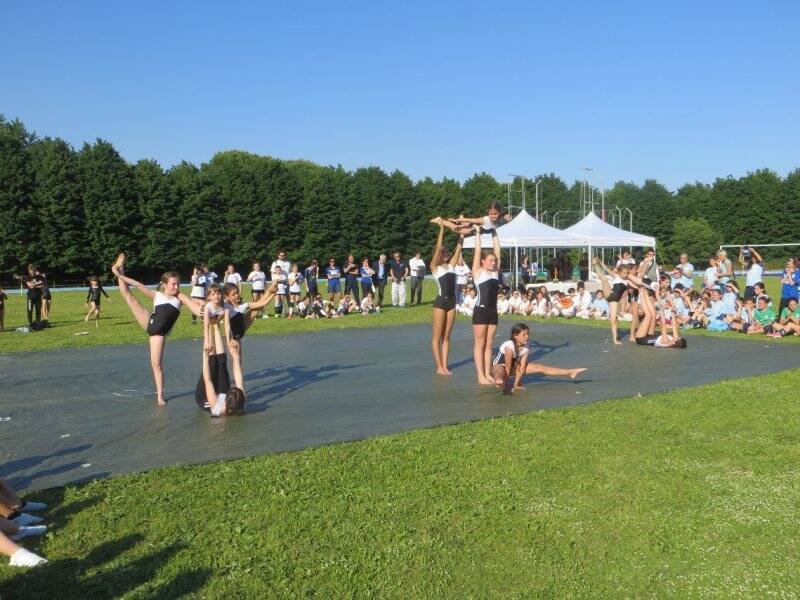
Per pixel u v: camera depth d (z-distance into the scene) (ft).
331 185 231.50
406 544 15.43
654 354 43.14
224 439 23.80
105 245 185.88
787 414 26.55
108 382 35.04
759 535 15.98
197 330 59.36
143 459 21.58
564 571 14.43
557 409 27.89
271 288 29.50
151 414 27.71
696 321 57.93
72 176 183.83
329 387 33.14
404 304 87.40
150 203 193.26
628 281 48.44
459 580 14.06
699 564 14.74
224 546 15.30
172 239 196.65
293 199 222.69
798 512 17.15
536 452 21.70
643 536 15.92
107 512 17.12
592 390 31.83
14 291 157.89
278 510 17.15
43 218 177.68
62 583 13.83
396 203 237.66
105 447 22.97
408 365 39.65
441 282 36.06
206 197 204.85
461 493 18.31
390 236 237.25
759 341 48.93
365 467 20.38
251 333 56.59
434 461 20.90
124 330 62.69
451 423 25.80
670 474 19.72
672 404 28.45
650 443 22.72
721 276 64.34
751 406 27.99
